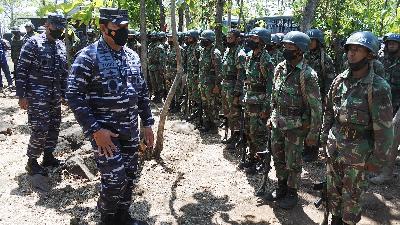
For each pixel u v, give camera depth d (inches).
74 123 297.4
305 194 185.6
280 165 171.5
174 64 364.5
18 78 188.7
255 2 643.5
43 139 194.2
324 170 217.9
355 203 130.1
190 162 226.4
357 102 124.4
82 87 128.3
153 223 156.3
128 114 135.3
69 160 203.2
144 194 182.4
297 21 459.8
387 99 120.0
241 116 237.0
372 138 127.1
